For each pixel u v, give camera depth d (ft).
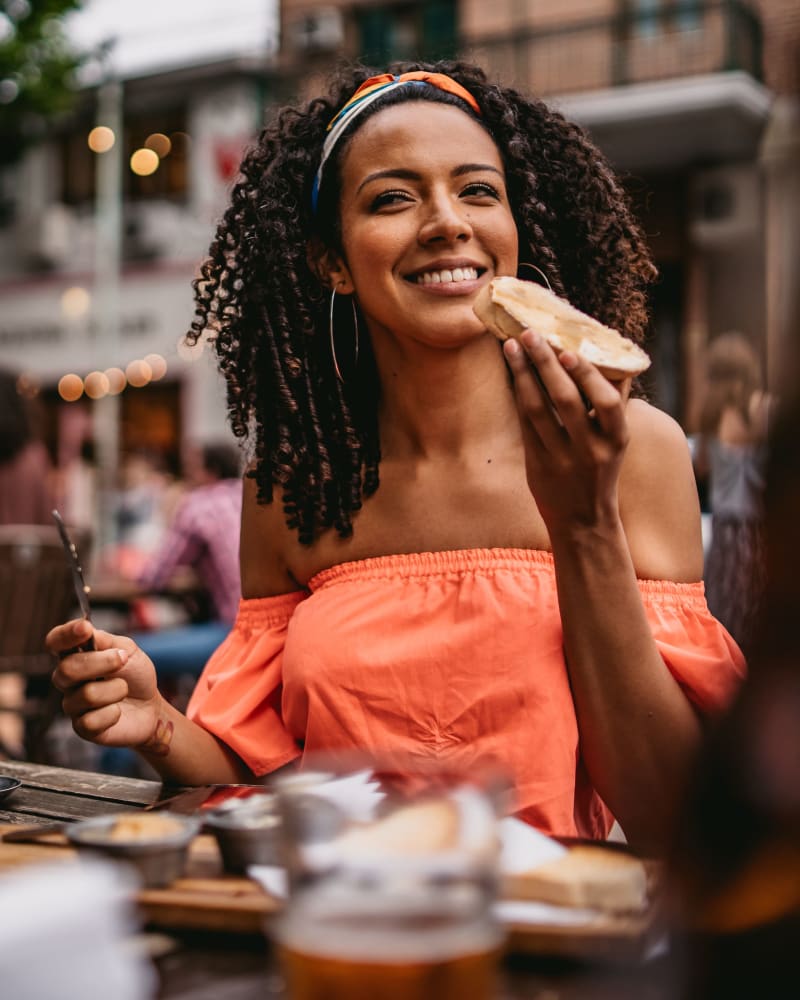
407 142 4.26
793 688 1.33
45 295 45.78
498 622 3.96
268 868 2.54
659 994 2.02
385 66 4.95
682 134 32.89
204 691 4.62
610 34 34.50
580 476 3.17
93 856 2.48
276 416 4.66
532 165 4.69
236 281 5.06
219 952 2.28
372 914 1.65
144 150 42.14
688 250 33.40
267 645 4.55
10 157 43.83
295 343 4.71
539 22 35.83
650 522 4.12
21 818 3.75
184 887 2.47
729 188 32.91
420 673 3.98
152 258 43.47
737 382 9.27
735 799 1.35
